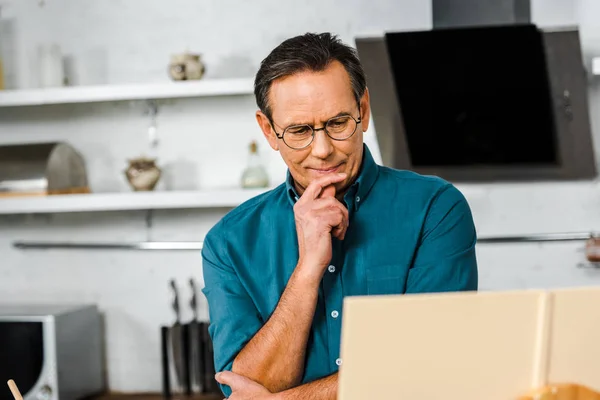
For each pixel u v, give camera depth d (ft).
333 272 4.54
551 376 2.47
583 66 8.24
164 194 9.16
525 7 8.59
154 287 10.15
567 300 2.47
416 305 2.30
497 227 9.52
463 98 8.57
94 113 10.18
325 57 3.95
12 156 9.59
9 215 10.43
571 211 9.40
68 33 10.11
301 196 4.41
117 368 10.21
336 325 4.51
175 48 9.91
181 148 10.03
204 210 10.08
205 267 4.87
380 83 8.63
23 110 10.30
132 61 9.99
